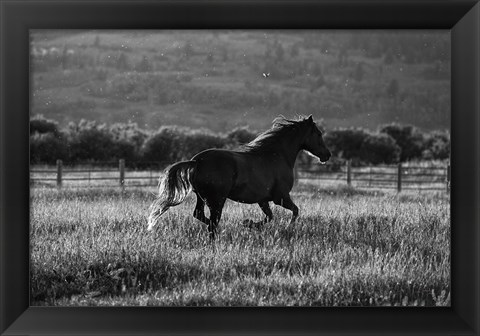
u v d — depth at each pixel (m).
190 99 61.62
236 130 30.22
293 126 8.73
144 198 12.74
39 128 28.86
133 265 6.99
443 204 11.95
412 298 6.60
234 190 7.95
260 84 64.62
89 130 28.50
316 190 17.25
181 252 7.27
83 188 15.60
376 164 28.12
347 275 6.70
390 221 8.79
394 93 59.19
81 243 7.37
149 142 28.47
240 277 6.74
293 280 6.68
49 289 6.64
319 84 64.06
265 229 8.02
